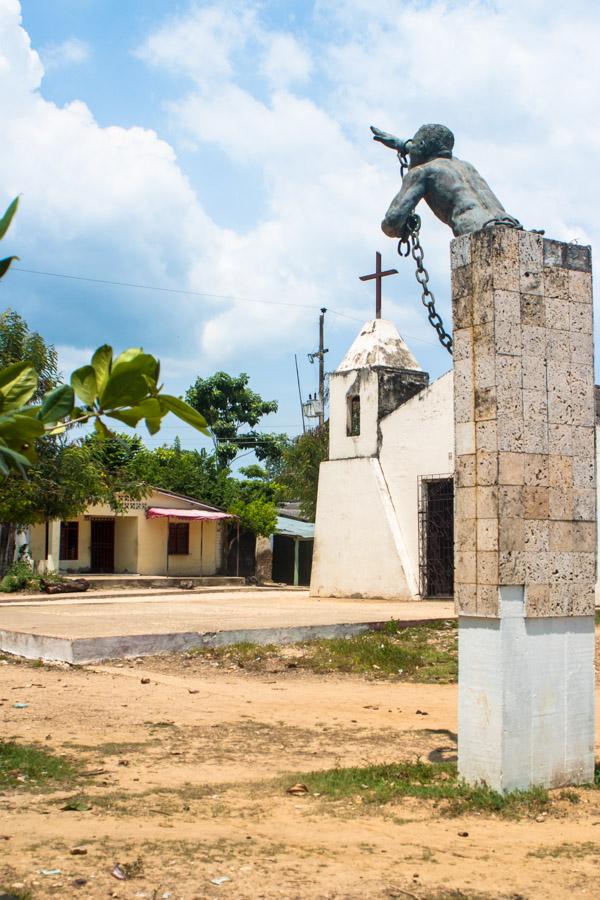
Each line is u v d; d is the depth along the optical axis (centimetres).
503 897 438
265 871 469
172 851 498
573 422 674
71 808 584
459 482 659
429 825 560
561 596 652
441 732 864
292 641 1421
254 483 4012
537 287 665
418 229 824
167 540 3534
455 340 670
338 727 884
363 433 2361
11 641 1345
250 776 690
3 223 181
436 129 812
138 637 1277
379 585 2261
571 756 654
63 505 2462
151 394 216
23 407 210
